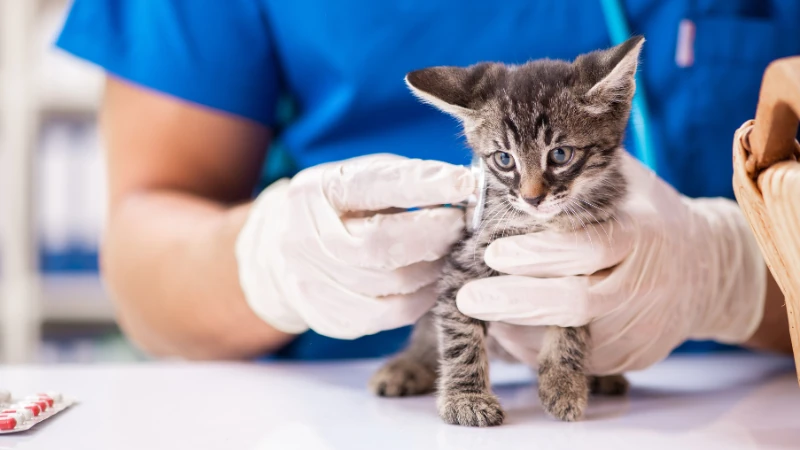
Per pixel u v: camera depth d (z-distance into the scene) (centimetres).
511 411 50
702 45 68
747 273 58
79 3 73
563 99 52
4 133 94
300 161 73
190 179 74
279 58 73
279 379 57
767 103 40
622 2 68
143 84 72
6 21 92
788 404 50
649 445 43
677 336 53
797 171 40
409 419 48
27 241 95
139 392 53
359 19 69
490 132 54
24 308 94
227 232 65
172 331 69
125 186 74
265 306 59
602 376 54
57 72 101
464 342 51
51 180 102
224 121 73
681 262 53
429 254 52
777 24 69
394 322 53
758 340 62
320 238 52
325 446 43
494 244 51
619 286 50
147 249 69
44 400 48
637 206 53
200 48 72
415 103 70
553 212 52
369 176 51
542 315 49
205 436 45
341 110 70
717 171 69
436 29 69
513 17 68
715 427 46
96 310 103
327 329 54
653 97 69
